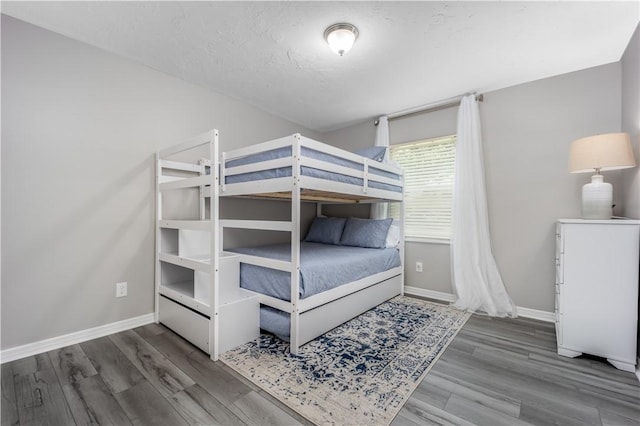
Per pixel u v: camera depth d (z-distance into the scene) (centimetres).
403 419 138
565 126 265
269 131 367
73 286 215
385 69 258
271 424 134
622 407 147
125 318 241
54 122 207
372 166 286
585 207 216
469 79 277
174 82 273
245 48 227
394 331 240
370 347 210
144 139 253
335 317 241
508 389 162
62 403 147
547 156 273
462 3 177
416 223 357
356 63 249
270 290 222
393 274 334
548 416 141
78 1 176
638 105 202
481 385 166
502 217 295
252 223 224
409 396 155
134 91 247
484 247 294
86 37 214
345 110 360
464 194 304
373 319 267
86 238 222
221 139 312
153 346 210
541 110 276
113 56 235
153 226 259
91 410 143
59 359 191
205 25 200
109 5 180
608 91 247
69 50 213
